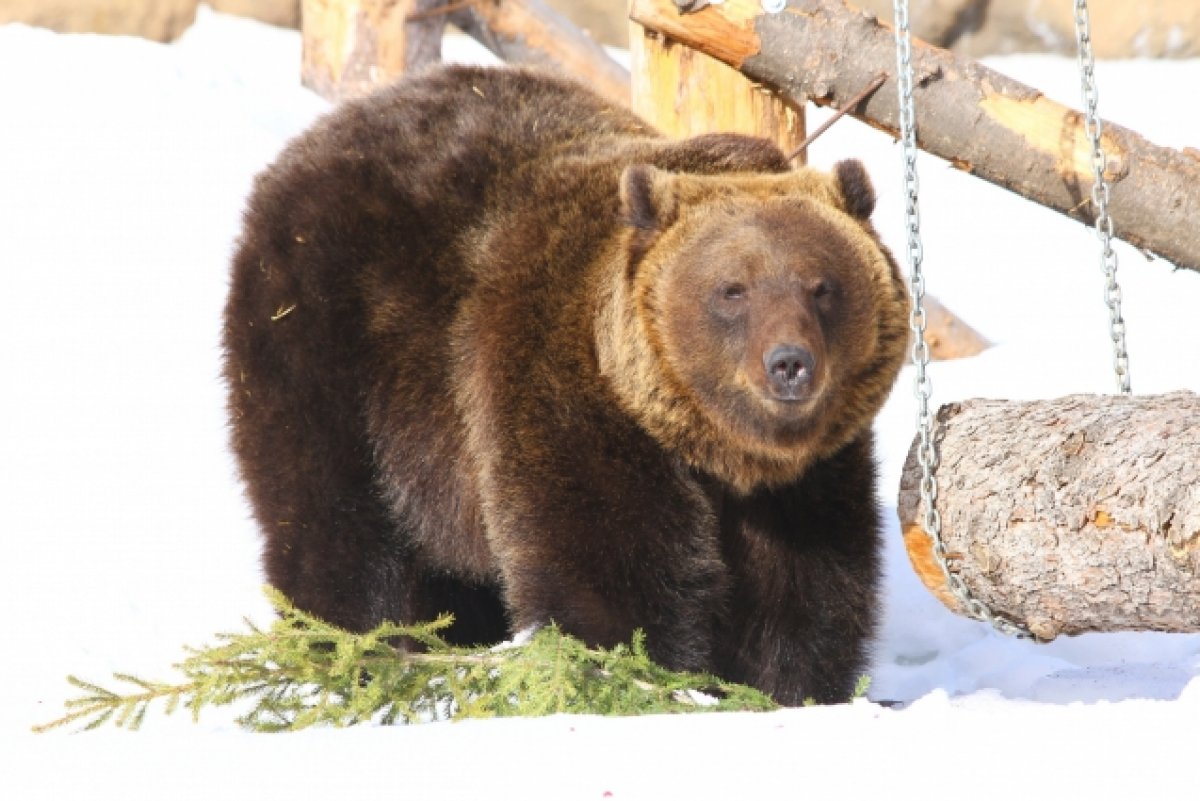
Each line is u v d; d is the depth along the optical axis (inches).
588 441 430.0
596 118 510.9
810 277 411.5
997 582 379.6
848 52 561.9
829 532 442.9
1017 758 292.8
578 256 449.1
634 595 431.2
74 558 562.6
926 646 546.0
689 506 436.8
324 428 490.6
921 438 384.2
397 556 503.8
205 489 610.2
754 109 615.2
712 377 422.0
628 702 385.7
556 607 430.6
